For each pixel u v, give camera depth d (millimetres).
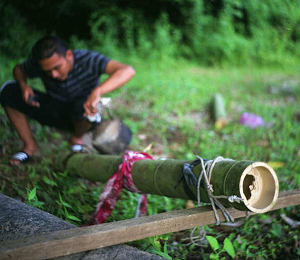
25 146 4320
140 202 3701
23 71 4109
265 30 13383
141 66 11273
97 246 2352
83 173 3992
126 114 6867
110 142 4129
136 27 12328
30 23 9438
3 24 9125
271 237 3574
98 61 4066
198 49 13758
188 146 5836
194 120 7055
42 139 5070
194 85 9570
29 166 4141
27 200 3391
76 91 4164
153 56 12273
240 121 6832
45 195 3482
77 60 4066
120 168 3383
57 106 4270
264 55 13984
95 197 3996
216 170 2689
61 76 3973
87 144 4363
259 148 5672
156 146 5762
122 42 12109
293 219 3885
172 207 3979
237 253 3283
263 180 2639
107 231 2371
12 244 2180
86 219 3549
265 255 3266
